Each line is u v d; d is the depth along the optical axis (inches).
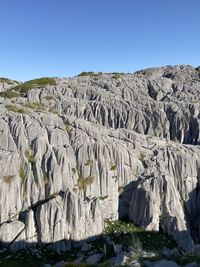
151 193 3627.0
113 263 2667.3
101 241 3304.6
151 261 2586.1
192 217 3914.9
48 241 3206.2
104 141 3939.5
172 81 5999.0
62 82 5846.5
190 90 5664.4
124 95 5433.1
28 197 3417.8
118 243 3221.0
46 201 3373.5
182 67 6850.4
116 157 3863.2
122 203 3747.5
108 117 4948.3
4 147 3595.0
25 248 3134.8
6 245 3107.8
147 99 5319.9
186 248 3257.9
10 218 3284.9
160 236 3388.3
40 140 3673.7
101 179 3683.6
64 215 3316.9
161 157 4069.9
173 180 3895.2
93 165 3710.6
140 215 3585.1
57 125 3929.6
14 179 3415.4
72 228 3289.9
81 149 3762.3
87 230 3339.1
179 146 4318.4
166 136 4840.1
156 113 4960.6
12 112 3971.5
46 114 4072.3
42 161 3582.7
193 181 4062.5
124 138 4160.9
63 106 4936.0
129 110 4997.5
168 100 5349.4
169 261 2503.7
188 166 4079.7
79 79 5964.6
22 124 3784.5
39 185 3472.0
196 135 4753.9
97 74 6387.8
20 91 5438.0
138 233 3395.7
